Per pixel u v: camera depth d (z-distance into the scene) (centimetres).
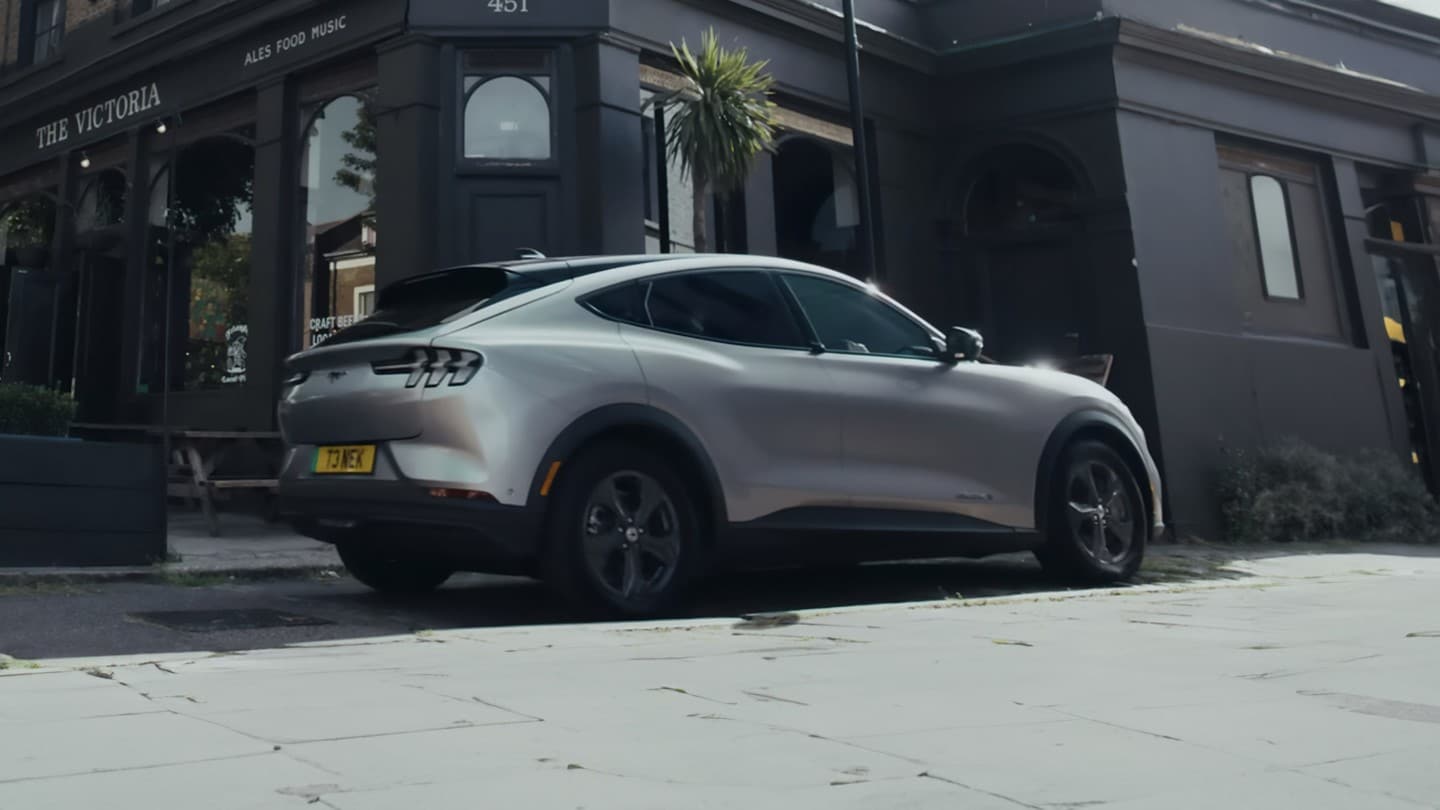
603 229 951
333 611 477
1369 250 1451
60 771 182
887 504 526
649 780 179
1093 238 1191
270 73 1091
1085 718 233
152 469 581
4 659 302
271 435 877
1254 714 238
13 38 1389
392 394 432
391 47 978
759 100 1013
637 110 995
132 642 385
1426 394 1469
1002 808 165
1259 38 1355
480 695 256
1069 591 538
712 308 501
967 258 1283
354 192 1035
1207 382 1188
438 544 431
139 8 1259
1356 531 1166
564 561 427
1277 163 1353
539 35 972
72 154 1310
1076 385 621
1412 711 242
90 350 1236
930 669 298
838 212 1217
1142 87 1217
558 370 437
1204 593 551
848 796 170
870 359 539
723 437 477
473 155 968
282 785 174
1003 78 1256
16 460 527
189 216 1171
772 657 319
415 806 163
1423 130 1494
